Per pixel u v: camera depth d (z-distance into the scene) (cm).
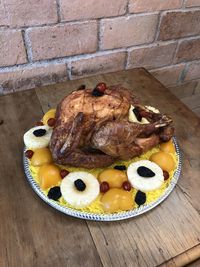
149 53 80
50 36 64
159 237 40
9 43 62
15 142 54
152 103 65
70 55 70
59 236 40
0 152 52
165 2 71
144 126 45
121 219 41
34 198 44
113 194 41
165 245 39
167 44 80
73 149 42
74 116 43
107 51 73
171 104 64
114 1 65
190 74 93
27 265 36
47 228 40
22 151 52
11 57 64
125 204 40
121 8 67
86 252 38
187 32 80
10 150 52
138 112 49
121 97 45
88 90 46
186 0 73
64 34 65
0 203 43
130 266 37
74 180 43
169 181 45
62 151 42
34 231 40
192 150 53
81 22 65
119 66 78
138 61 80
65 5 61
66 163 44
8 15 58
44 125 53
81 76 75
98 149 45
